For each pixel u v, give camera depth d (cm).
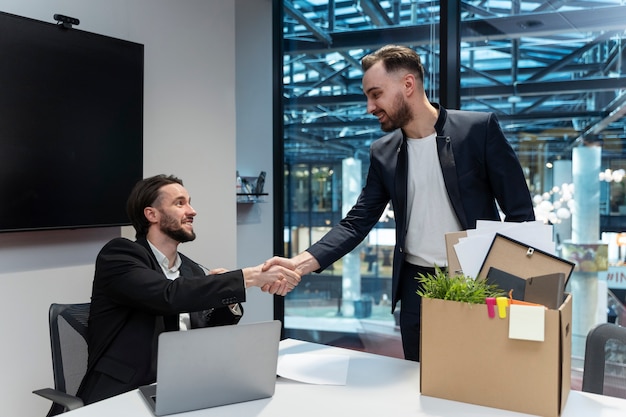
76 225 241
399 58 179
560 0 302
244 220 369
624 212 297
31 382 233
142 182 205
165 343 119
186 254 296
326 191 389
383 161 197
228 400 128
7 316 225
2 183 214
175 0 289
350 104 377
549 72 307
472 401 126
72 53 238
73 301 249
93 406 127
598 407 125
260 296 386
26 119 222
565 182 309
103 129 251
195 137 301
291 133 396
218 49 315
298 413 122
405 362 161
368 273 378
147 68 276
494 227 142
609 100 296
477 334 125
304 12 384
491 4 315
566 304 122
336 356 167
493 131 183
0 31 212
